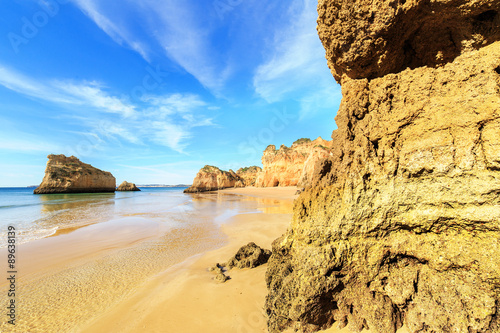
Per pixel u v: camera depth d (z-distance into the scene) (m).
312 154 50.06
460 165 4.10
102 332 5.68
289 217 22.22
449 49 5.22
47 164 73.69
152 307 6.70
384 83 5.20
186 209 32.66
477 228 3.93
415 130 4.67
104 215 26.89
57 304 7.24
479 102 4.03
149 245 13.95
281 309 5.30
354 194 5.12
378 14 4.72
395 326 4.46
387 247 4.80
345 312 4.95
